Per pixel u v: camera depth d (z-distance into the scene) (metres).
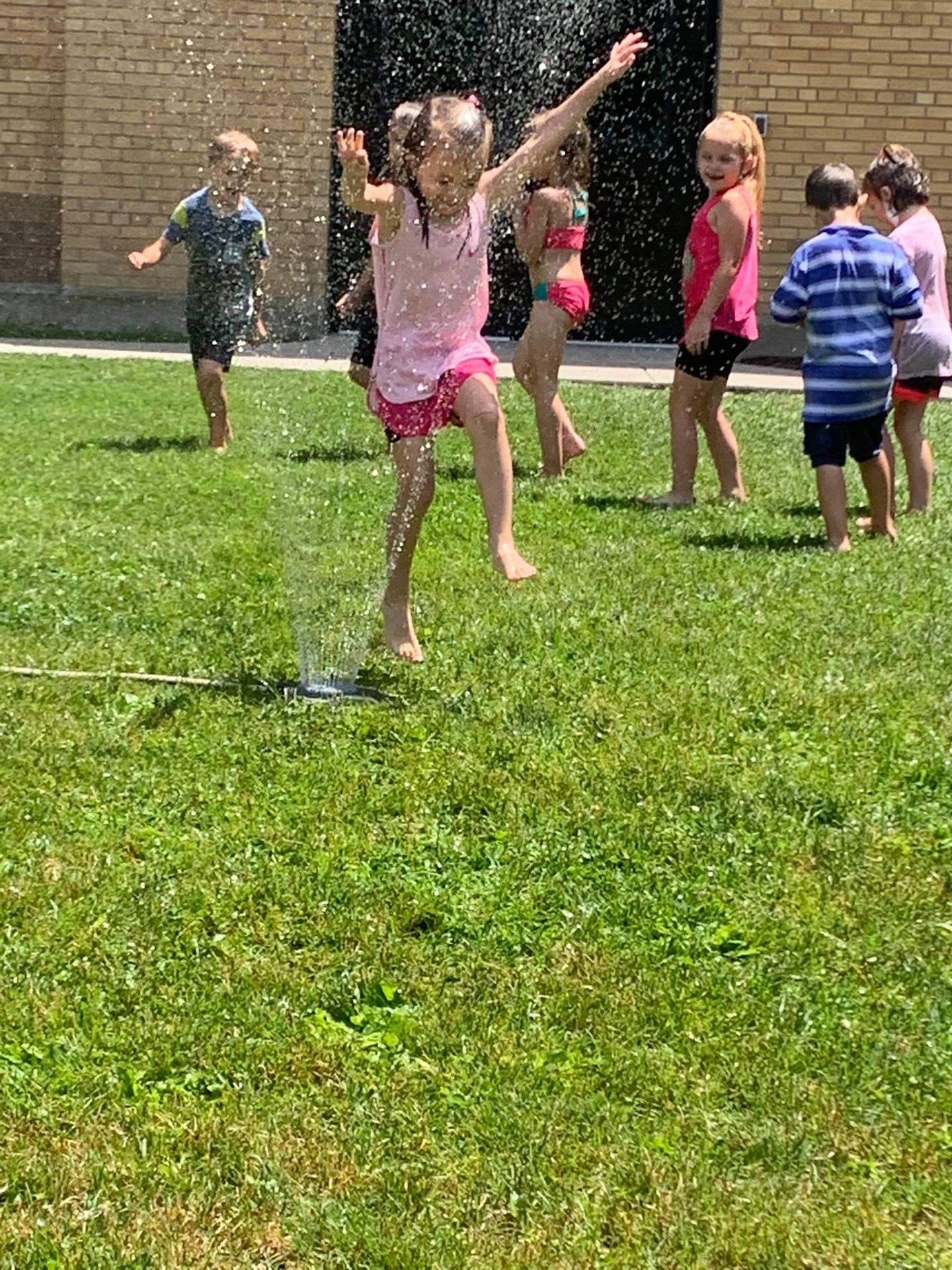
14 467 7.82
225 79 13.23
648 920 3.32
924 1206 2.47
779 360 13.46
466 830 3.72
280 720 4.33
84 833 3.64
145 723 4.31
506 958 3.18
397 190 4.42
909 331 7.48
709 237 7.38
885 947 3.24
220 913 3.29
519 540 6.58
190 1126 2.61
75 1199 2.44
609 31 13.42
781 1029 2.94
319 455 8.25
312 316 12.54
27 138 14.18
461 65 13.15
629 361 13.16
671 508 7.40
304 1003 2.98
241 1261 2.32
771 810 3.85
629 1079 2.77
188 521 6.77
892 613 5.59
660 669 4.87
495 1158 2.54
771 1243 2.36
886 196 7.78
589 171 7.95
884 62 13.43
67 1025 2.88
